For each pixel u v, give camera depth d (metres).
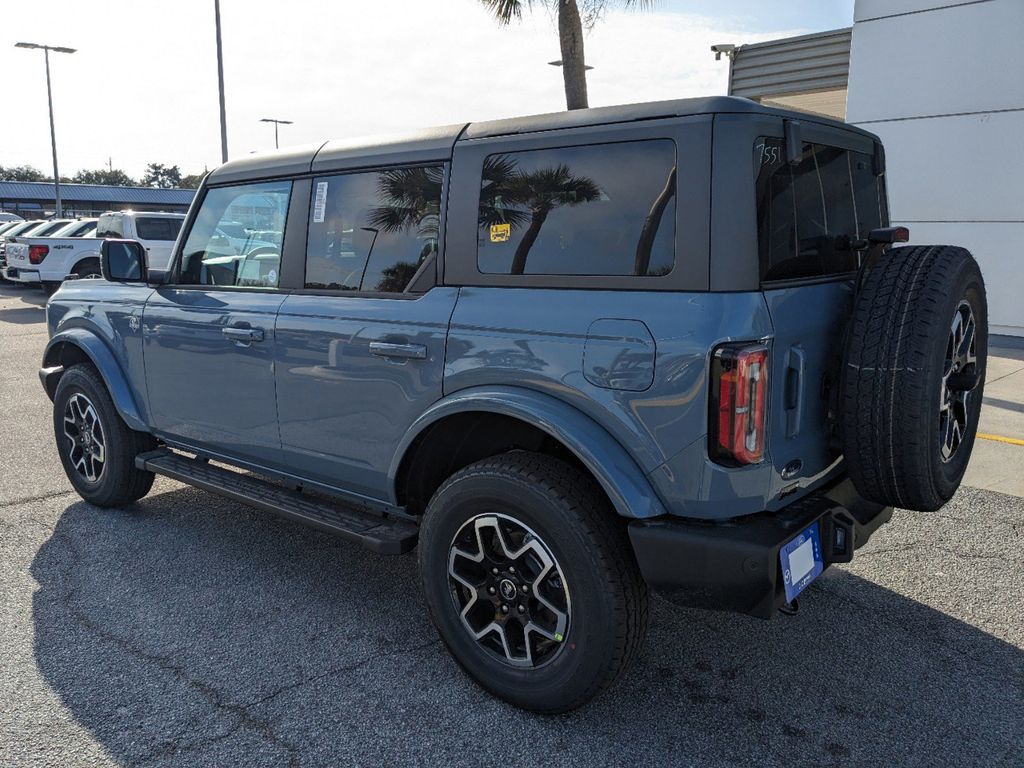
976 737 2.65
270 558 4.07
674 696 2.88
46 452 6.01
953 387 2.67
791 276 2.61
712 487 2.37
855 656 3.15
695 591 2.43
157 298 4.14
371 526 3.26
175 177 115.31
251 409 3.66
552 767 2.50
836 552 2.64
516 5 9.94
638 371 2.42
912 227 11.16
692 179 2.39
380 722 2.72
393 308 3.06
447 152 2.99
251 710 2.78
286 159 3.59
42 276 16.64
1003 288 10.54
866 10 11.10
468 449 3.13
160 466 4.17
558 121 2.71
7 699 2.82
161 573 3.88
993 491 5.01
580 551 2.51
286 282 3.53
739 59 14.24
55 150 32.59
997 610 3.52
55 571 3.90
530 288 2.72
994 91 10.20
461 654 2.90
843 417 2.54
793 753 2.57
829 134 2.90
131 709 2.78
